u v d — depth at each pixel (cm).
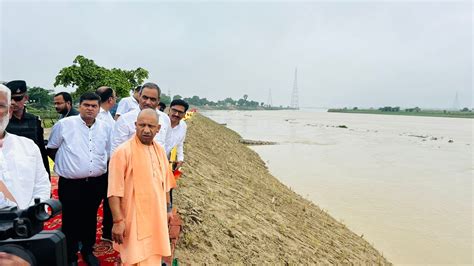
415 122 11944
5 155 289
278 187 1736
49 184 324
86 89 1842
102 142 457
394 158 3234
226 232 757
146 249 345
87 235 454
